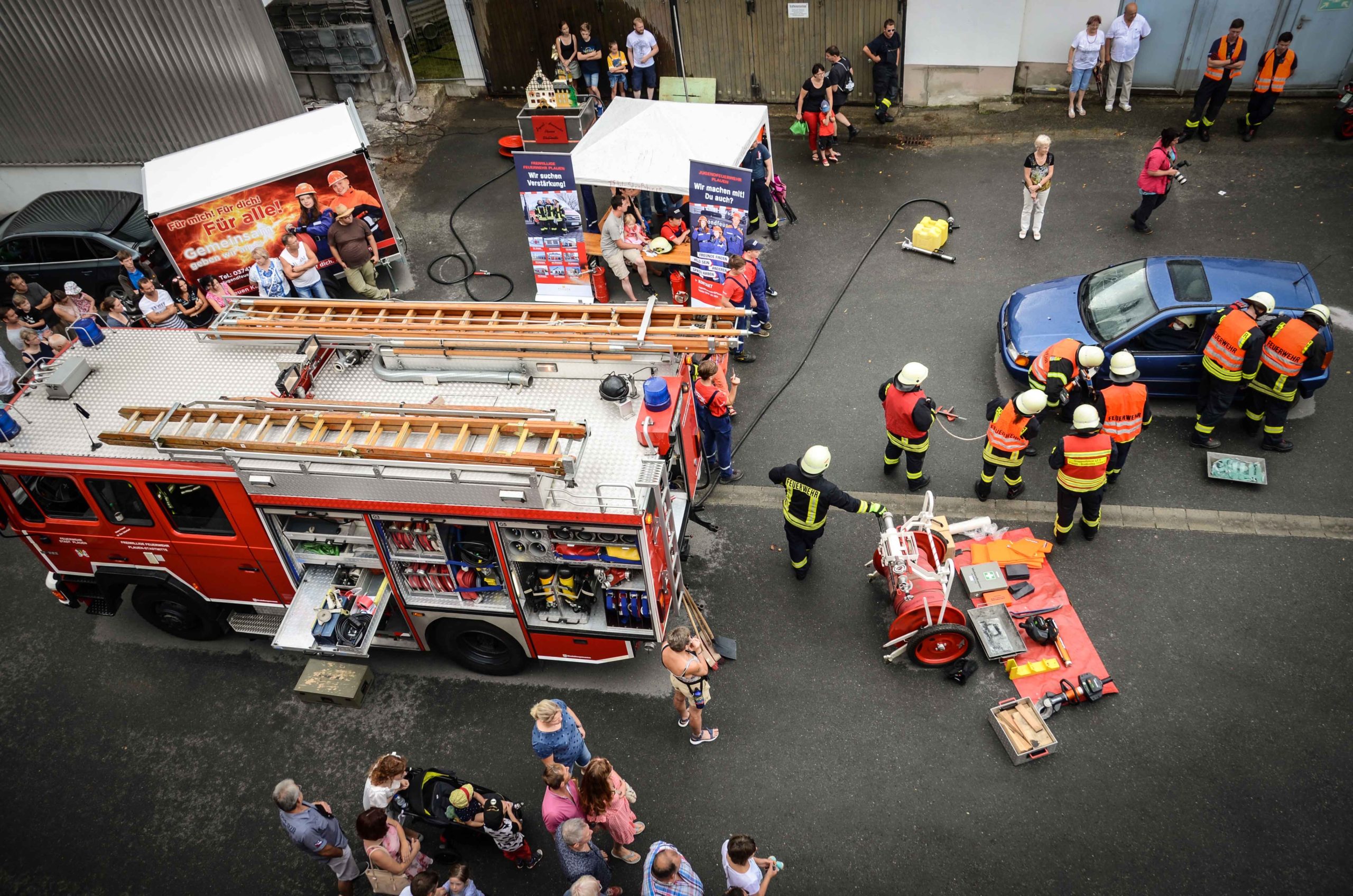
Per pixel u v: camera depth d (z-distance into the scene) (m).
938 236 12.69
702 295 12.14
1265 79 13.46
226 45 13.64
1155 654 7.95
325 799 7.66
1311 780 7.02
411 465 6.75
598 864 6.43
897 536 7.99
